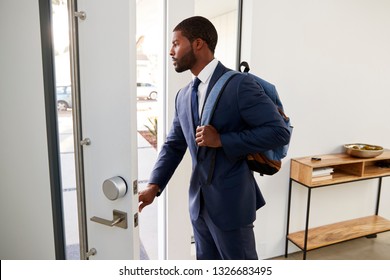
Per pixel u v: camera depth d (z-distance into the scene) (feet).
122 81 2.87
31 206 4.60
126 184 3.03
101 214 3.25
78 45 3.02
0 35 4.12
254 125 3.75
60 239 4.65
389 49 7.95
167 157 4.70
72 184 6.84
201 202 4.26
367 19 7.48
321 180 6.96
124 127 2.94
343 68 7.45
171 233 6.21
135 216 3.10
